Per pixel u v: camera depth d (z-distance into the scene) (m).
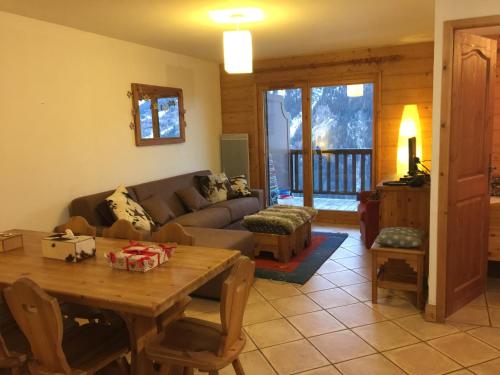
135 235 2.73
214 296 3.50
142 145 4.96
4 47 3.42
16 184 3.55
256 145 6.49
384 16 3.95
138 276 2.01
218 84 6.56
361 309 3.30
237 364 1.98
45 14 3.53
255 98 6.39
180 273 2.03
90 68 4.25
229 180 5.91
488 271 4.07
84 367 1.83
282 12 3.67
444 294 3.03
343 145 6.10
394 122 5.63
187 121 5.81
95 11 3.48
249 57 3.67
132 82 4.81
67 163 4.02
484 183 3.31
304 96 6.10
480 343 2.76
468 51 2.92
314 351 2.71
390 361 2.58
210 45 5.03
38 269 2.17
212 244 3.59
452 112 2.87
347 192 6.21
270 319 3.17
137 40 4.68
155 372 2.04
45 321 1.66
